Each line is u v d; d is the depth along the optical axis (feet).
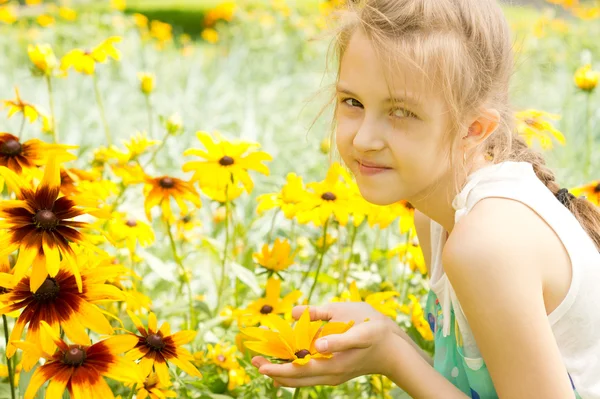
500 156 4.63
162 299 8.45
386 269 8.66
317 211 6.86
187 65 22.58
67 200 4.24
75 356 4.00
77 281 3.94
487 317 3.95
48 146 5.34
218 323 6.91
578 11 25.09
